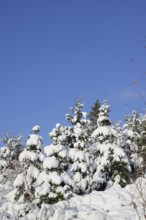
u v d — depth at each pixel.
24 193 19.73
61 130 22.67
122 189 21.11
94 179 24.55
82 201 18.73
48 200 18.48
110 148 25.55
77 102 28.31
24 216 16.02
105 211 16.75
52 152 20.80
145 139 8.34
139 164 7.91
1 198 20.44
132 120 30.55
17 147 35.56
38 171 21.02
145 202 7.28
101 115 28.50
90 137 27.83
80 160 25.56
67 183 19.77
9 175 28.91
